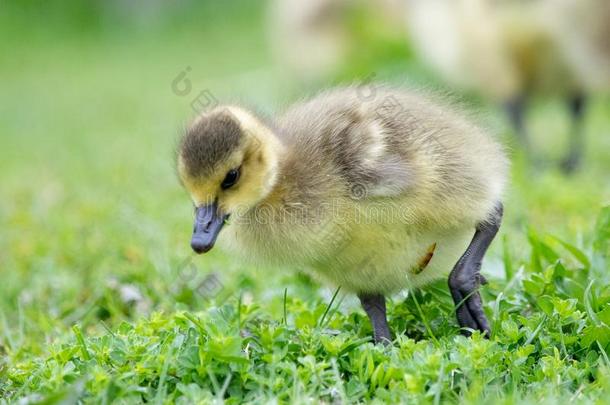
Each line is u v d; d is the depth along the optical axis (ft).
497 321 28.45
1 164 75.51
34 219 53.47
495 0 59.16
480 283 31.17
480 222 31.27
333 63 82.28
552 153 62.23
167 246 43.93
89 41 137.80
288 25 86.94
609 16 55.67
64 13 142.10
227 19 141.59
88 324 36.37
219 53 122.21
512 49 59.16
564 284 30.58
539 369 25.62
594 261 32.07
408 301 31.27
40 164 73.92
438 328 29.96
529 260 34.06
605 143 63.16
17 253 46.01
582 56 57.06
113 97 104.01
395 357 26.05
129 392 24.91
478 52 60.49
